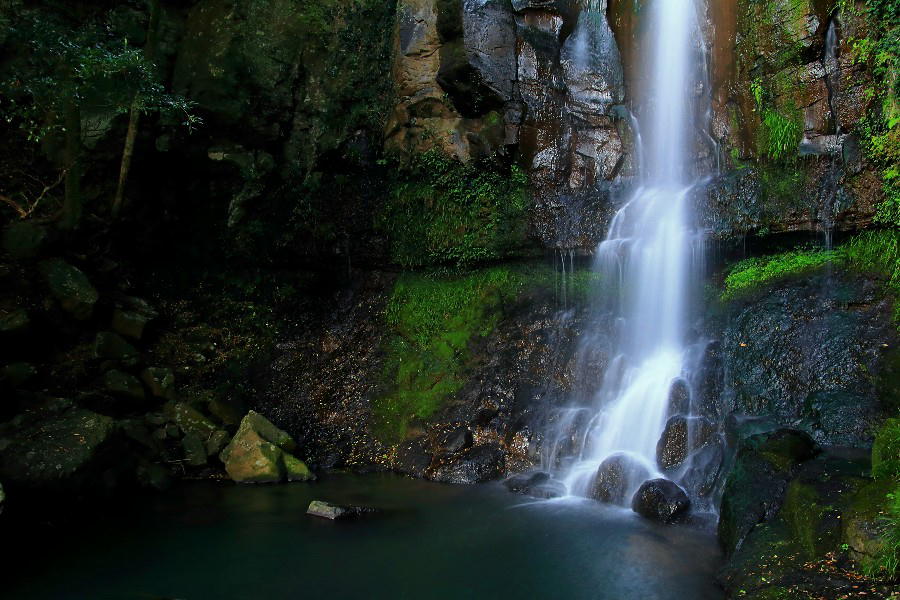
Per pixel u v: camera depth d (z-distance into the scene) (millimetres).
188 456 8656
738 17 9461
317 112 11125
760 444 6285
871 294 7750
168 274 11227
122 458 7859
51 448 7031
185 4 11414
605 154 10367
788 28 8820
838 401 7016
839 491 5133
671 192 9531
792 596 4211
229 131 10922
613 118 10562
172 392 9547
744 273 8781
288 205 11141
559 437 8609
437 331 10188
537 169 10188
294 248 11148
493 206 10109
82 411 7719
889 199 7766
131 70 9445
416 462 8766
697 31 9945
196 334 10734
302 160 11133
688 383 8062
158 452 8562
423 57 10383
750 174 8898
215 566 5699
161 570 5625
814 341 7695
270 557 5887
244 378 10328
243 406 9633
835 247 8367
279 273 11312
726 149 9586
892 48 7805
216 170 10906
